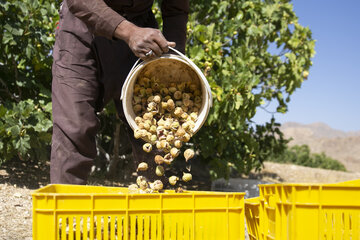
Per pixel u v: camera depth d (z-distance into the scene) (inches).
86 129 83.3
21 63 166.7
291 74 203.3
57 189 70.6
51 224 54.3
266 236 63.1
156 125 78.8
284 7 204.8
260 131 233.0
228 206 59.1
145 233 56.7
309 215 53.9
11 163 182.4
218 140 185.2
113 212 55.9
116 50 89.1
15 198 123.3
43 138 148.3
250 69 180.5
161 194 57.3
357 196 54.4
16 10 149.7
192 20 174.4
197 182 224.8
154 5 166.7
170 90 82.8
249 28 188.9
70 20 87.9
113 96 94.3
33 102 161.0
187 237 57.6
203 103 78.4
